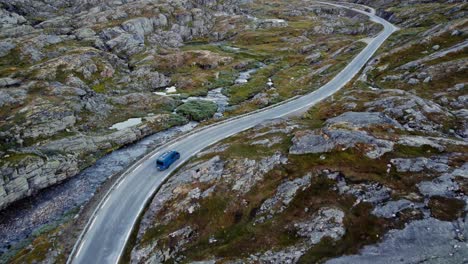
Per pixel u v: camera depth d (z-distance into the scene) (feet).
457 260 82.84
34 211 154.51
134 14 497.87
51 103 226.38
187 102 281.54
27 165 166.61
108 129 232.32
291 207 112.57
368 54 347.77
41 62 305.73
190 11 572.10
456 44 270.87
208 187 133.39
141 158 176.96
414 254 86.28
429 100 200.85
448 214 93.61
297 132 155.94
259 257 96.94
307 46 453.17
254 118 222.07
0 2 465.06
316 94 259.80
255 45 492.13
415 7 557.33
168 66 371.35
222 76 355.36
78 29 417.28
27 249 127.24
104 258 115.34
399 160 119.14
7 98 224.12
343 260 88.79
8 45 317.83
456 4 480.23
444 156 120.98
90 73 305.12
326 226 99.09
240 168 139.54
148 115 258.37
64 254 118.62
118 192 150.00
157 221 125.59
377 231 94.38
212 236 112.98
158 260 108.68
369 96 215.92
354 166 121.60
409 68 260.83
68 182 177.27
